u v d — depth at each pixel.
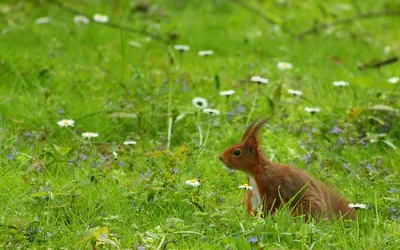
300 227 7.92
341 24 18.34
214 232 8.08
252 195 8.50
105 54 14.88
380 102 11.82
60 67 13.93
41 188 8.77
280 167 8.38
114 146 10.52
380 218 8.48
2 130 10.80
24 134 10.65
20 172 9.55
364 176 9.66
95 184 9.20
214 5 19.47
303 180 8.30
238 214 8.52
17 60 13.73
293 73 14.30
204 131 11.22
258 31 17.38
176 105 11.82
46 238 7.75
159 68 14.29
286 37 17.14
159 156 9.93
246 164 8.38
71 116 11.33
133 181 9.33
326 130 11.17
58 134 10.95
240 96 12.75
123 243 7.77
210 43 16.41
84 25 16.52
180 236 7.98
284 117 11.88
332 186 9.04
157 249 7.50
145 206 8.70
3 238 7.62
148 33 15.75
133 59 14.80
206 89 12.85
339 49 16.42
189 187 8.92
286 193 8.23
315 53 16.03
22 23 16.64
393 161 10.26
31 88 12.74
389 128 11.30
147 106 11.72
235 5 19.53
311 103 12.09
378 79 14.13
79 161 9.85
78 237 7.82
